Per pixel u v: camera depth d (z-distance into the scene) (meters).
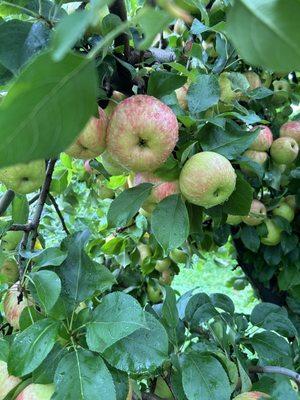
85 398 0.29
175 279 1.84
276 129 0.62
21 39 0.29
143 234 0.64
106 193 0.73
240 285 0.90
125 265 0.64
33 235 0.43
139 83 0.37
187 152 0.34
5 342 0.34
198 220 0.39
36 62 0.11
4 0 0.31
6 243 0.49
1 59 0.28
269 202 0.63
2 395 0.33
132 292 0.66
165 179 0.36
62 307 0.33
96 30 0.33
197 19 0.48
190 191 0.35
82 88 0.11
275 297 0.70
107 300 0.32
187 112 0.38
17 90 0.10
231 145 0.36
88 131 0.32
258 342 0.45
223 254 0.88
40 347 0.30
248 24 0.10
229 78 0.48
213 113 0.42
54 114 0.11
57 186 0.63
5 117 0.10
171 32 0.61
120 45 0.35
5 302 0.42
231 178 0.35
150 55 0.40
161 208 0.35
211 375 0.36
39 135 0.11
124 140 0.33
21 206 0.49
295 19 0.10
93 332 0.31
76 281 0.35
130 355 0.32
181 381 0.37
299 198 0.62
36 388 0.31
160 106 0.33
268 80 0.61
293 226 0.66
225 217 0.45
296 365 0.48
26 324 0.35
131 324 0.30
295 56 0.10
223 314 0.47
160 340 0.32
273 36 0.10
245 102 0.60
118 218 0.36
